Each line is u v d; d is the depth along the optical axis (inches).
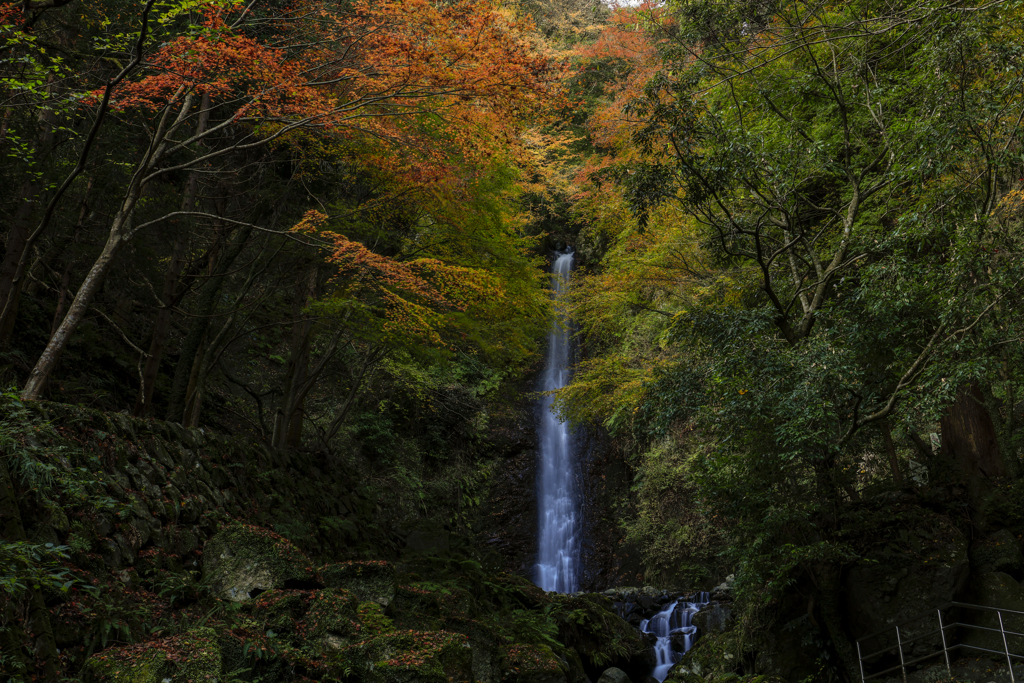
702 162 388.8
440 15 291.7
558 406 581.3
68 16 369.1
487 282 362.6
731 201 443.2
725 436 358.9
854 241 409.7
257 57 283.9
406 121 355.6
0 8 258.1
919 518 406.0
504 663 305.0
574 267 946.1
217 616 227.1
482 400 911.7
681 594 682.8
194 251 483.2
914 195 378.6
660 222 512.4
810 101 483.5
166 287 404.8
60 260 411.8
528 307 473.4
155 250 466.0
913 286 339.0
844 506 419.8
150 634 204.7
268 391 618.5
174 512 269.6
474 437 912.3
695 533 730.8
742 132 400.2
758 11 415.2
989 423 464.8
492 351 476.7
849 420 377.4
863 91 433.7
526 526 890.1
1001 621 336.5
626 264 530.3
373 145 360.2
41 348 437.4
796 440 323.3
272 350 746.2
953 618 379.2
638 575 798.5
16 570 164.2
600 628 501.7
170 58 269.4
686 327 409.4
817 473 377.4
